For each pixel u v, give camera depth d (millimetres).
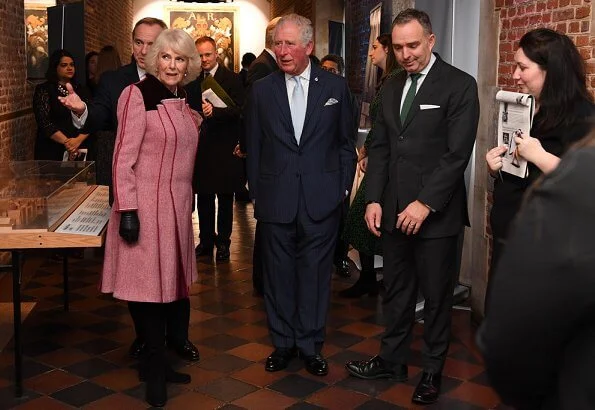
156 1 21688
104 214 4207
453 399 3770
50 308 5266
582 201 1097
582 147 1153
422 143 3613
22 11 7656
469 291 5426
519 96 3102
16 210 3648
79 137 6824
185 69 3623
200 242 6840
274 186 4035
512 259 1154
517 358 1187
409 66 3574
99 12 13695
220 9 21844
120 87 4020
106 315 5125
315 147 4004
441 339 3777
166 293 3590
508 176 3238
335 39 10617
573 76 2908
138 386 3936
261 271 5531
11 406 3682
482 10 4824
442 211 3623
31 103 8047
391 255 3822
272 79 4066
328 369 4141
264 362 4270
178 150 3619
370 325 4926
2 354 4387
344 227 5438
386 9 7574
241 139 5438
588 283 1086
